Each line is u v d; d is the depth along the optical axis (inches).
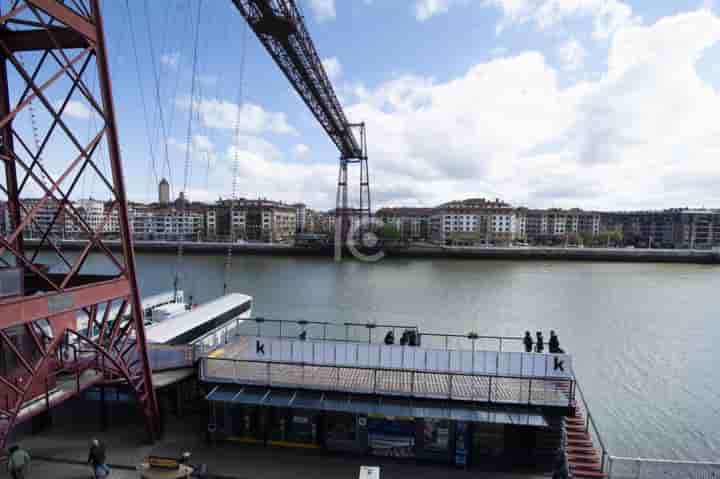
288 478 489.7
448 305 1923.0
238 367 577.0
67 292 409.1
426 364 569.3
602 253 4323.3
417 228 7386.8
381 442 542.3
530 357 545.3
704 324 1641.2
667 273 3336.6
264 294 2140.7
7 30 449.4
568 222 7273.6
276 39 1654.8
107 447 544.1
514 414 503.5
